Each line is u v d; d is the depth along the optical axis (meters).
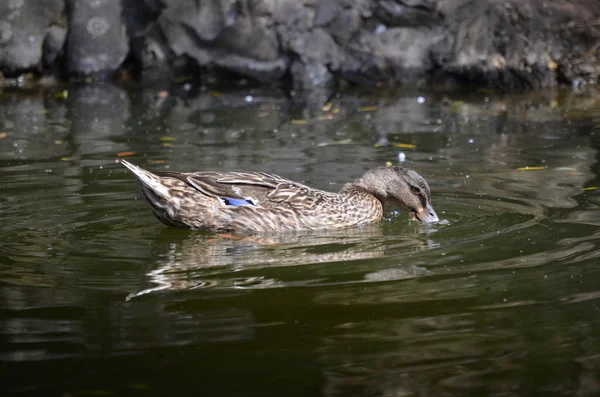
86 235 11.62
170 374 7.39
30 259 10.51
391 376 7.35
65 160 15.91
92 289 9.45
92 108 21.53
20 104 22.12
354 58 24.67
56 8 24.92
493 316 8.62
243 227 12.09
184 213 11.98
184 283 9.66
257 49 25.02
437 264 10.27
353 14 24.73
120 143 17.44
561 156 15.86
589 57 23.84
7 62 24.50
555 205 12.73
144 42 25.44
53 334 8.19
